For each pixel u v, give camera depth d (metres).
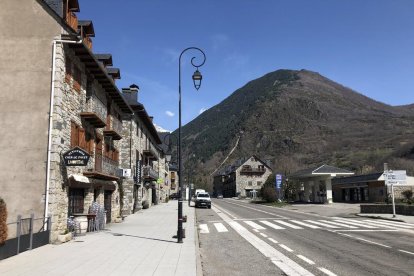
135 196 39.81
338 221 27.14
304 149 147.62
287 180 68.69
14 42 17.11
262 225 24.38
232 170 126.00
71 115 18.64
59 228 16.75
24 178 16.27
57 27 17.25
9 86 16.83
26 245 13.49
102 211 21.62
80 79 20.11
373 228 21.73
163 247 14.44
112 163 27.22
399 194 47.50
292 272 9.99
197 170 186.50
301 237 17.73
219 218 31.28
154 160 55.03
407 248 13.93
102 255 12.52
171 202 69.62
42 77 16.89
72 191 19.41
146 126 46.88
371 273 9.70
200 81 18.19
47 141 16.48
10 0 17.38
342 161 110.50
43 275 9.42
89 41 23.02
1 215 11.48
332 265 10.83
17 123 16.61
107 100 26.88
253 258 12.29
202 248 14.74
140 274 9.63
